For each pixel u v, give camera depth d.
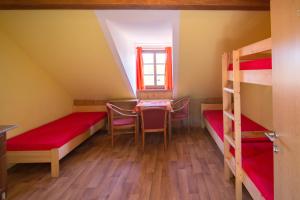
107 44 3.68
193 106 5.66
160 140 4.71
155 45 5.84
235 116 2.28
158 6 2.62
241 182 2.30
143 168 3.30
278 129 1.38
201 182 2.81
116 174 3.11
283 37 1.26
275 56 1.38
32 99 3.96
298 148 1.17
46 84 4.44
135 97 5.61
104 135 5.17
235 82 2.27
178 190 2.63
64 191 2.67
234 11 2.97
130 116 4.65
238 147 2.28
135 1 2.58
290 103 1.23
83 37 3.53
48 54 3.92
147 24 3.54
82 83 4.95
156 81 6.06
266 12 2.99
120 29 3.89
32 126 3.94
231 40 3.57
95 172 3.19
